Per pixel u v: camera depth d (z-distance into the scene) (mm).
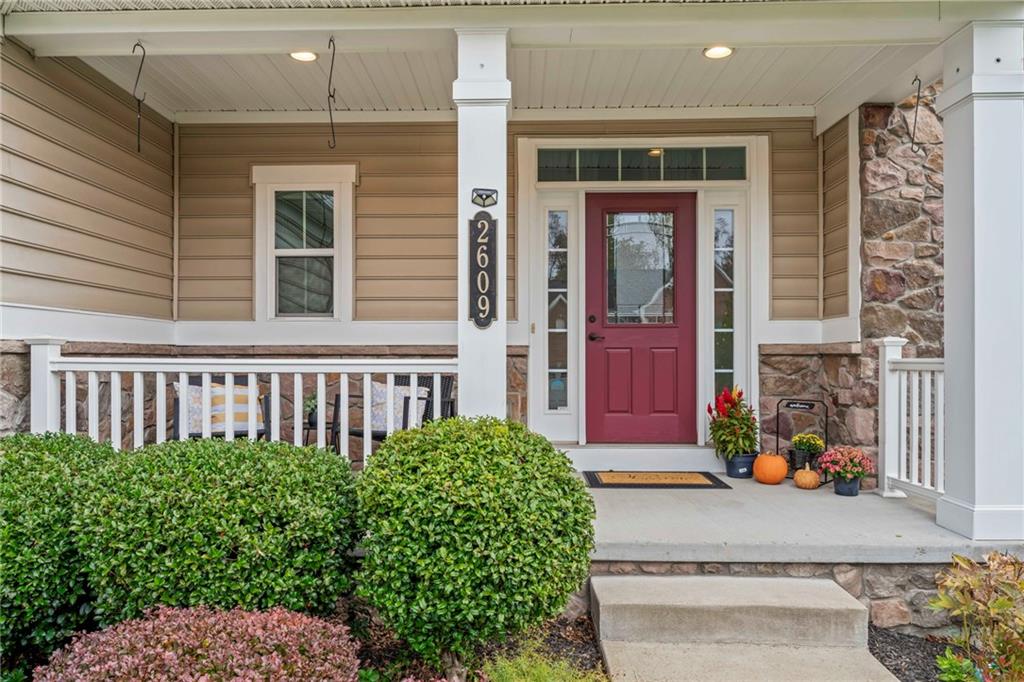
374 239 4598
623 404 4727
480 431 2447
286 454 2520
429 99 4352
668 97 4344
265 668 1682
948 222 3068
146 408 4188
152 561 2141
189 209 4594
